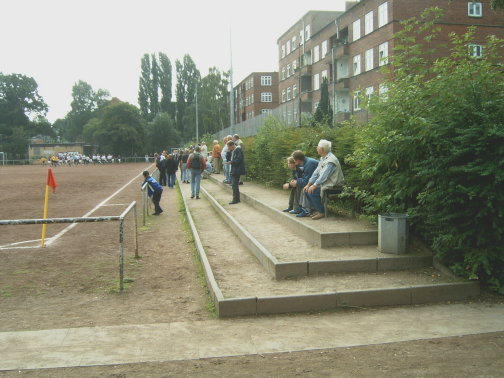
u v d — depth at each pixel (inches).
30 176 1557.6
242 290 235.8
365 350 174.9
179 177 1339.8
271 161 685.9
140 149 3676.2
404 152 288.5
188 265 323.6
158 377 156.3
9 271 311.0
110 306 237.9
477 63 266.2
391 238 277.7
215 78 3654.0
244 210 499.8
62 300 249.1
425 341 182.1
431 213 262.1
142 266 323.9
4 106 4003.4
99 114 4854.8
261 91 3225.9
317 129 550.9
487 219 244.4
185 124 3875.5
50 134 4370.1
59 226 506.6
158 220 549.3
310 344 181.8
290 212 402.3
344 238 300.4
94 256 355.6
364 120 527.8
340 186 364.5
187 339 189.8
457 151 238.8
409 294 229.9
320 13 2079.2
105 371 161.6
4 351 180.1
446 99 266.5
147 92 4124.0
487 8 1330.0
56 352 178.5
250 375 156.3
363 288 233.5
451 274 251.8
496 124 238.4
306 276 258.7
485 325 198.4
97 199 779.4
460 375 152.6
